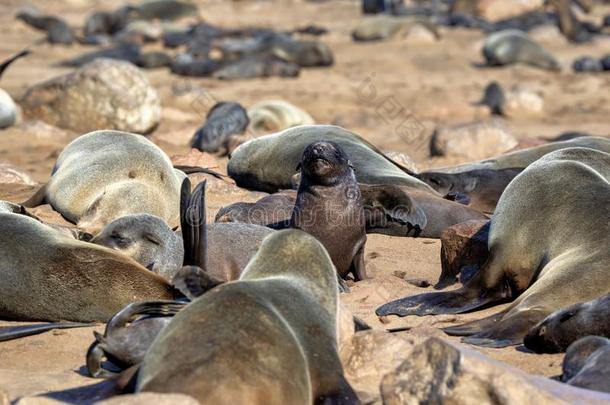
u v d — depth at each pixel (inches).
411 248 1444.4
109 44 4918.8
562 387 718.5
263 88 3627.0
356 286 1190.3
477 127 2358.5
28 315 1061.8
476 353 718.5
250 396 658.2
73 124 2496.3
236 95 3410.4
